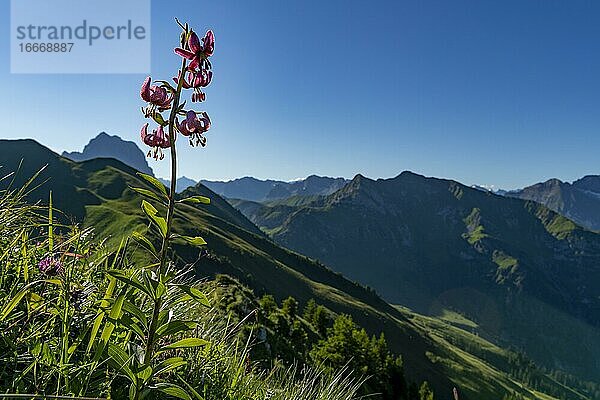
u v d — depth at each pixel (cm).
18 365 286
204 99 281
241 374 452
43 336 310
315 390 553
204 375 404
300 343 2445
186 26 284
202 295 281
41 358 279
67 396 251
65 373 272
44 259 357
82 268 376
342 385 573
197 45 281
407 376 10656
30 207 421
